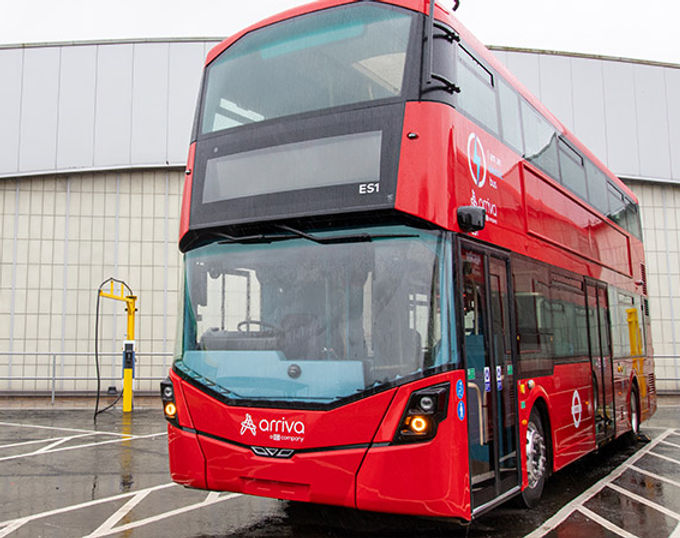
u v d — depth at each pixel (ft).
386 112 17.31
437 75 17.22
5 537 18.31
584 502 23.41
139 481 25.91
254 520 20.26
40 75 64.28
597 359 30.25
